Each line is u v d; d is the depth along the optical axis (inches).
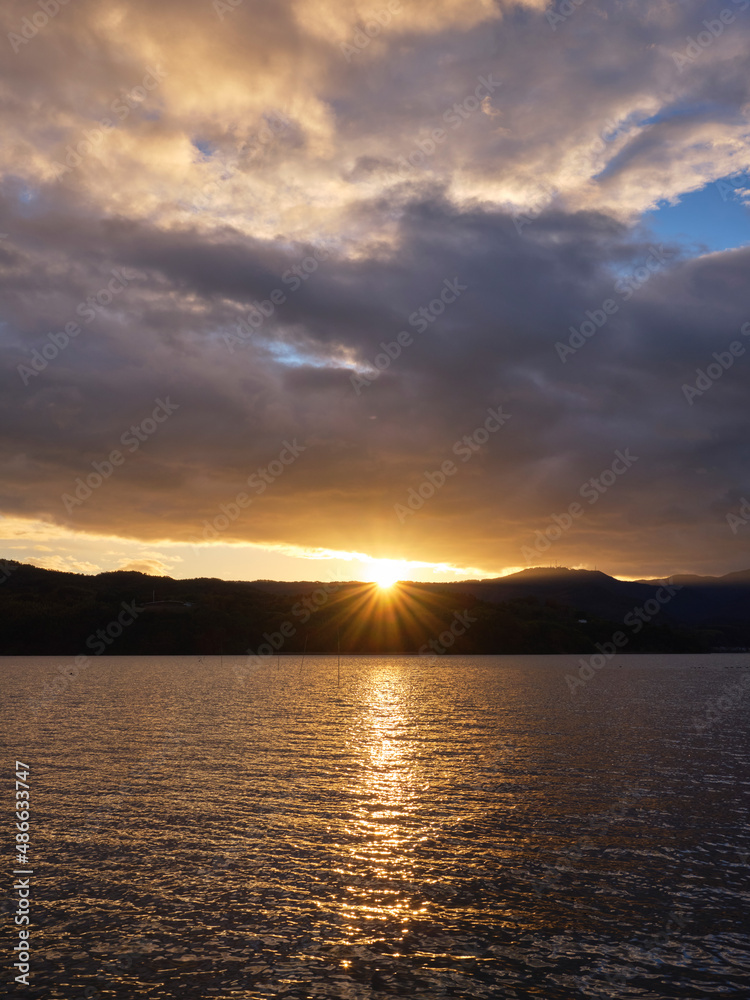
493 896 752.3
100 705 2738.7
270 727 2102.6
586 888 775.7
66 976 581.9
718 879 804.6
